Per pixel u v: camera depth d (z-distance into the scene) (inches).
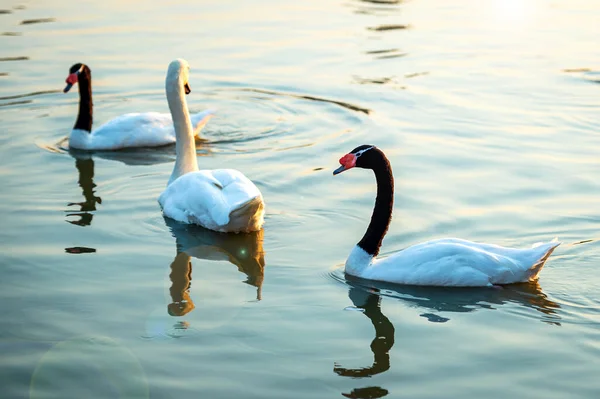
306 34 1030.4
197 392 347.6
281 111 788.0
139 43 973.8
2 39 970.7
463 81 855.1
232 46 974.4
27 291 437.7
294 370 365.7
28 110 778.8
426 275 448.5
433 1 1242.0
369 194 589.9
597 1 1237.7
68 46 951.6
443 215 542.3
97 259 480.4
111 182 619.2
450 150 669.3
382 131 718.5
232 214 504.7
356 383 355.6
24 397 346.3
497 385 354.0
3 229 521.3
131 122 716.0
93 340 389.7
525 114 759.1
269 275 465.7
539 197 571.5
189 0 1203.2
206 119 723.4
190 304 427.2
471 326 405.7
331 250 500.1
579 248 491.5
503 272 447.2
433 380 358.0
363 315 417.7
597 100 796.6
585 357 374.9
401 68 900.6
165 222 540.7
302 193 592.7
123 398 343.9
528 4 1219.9
